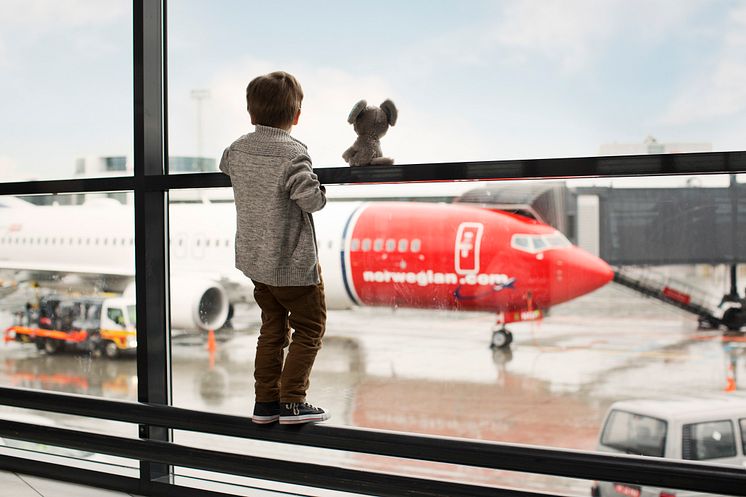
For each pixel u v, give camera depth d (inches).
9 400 92.4
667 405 343.9
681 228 278.1
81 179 94.3
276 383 71.0
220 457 76.4
